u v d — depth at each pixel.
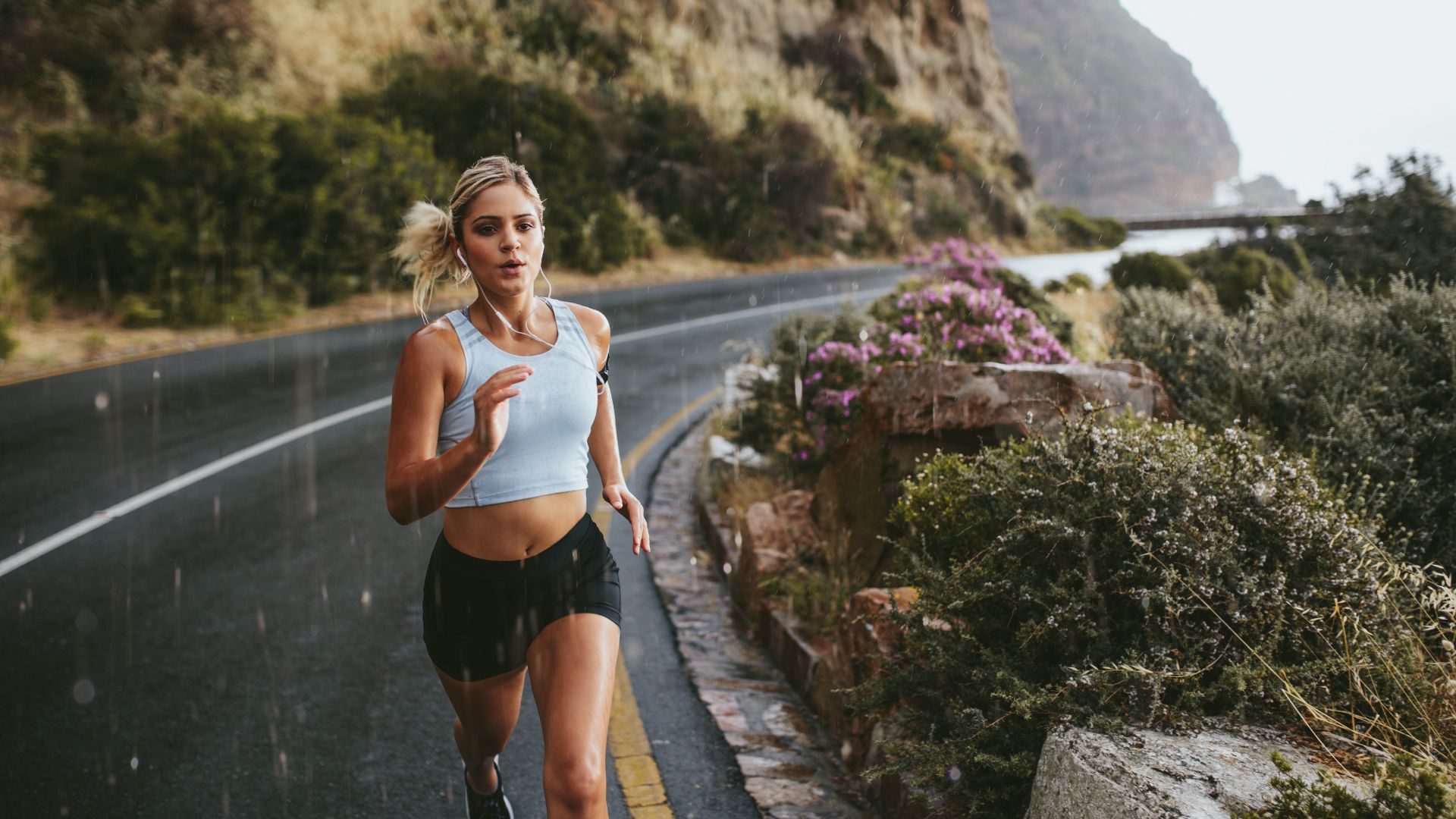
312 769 3.47
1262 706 2.45
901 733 3.24
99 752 3.52
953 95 54.09
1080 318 12.84
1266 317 5.38
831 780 3.57
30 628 4.61
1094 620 2.71
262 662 4.34
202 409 9.38
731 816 3.31
